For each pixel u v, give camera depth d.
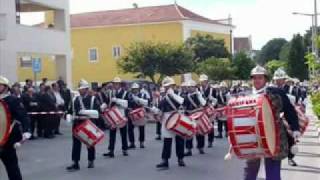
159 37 71.12
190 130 13.88
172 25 70.81
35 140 21.77
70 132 25.17
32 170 14.16
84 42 73.12
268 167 7.89
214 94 20.92
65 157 16.69
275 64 35.00
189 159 15.68
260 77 8.02
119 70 57.03
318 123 19.53
